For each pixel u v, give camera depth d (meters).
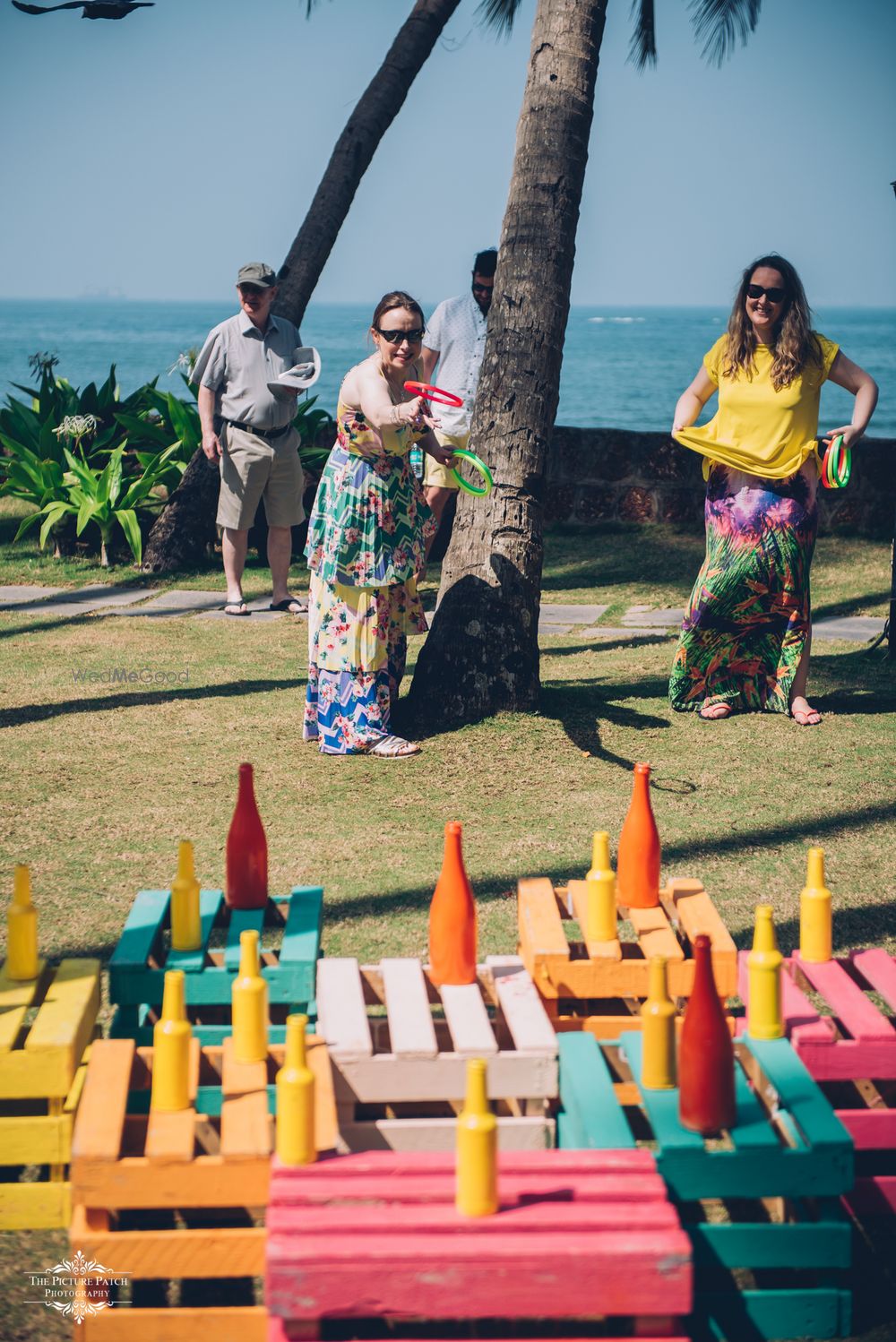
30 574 10.49
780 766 5.89
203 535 10.87
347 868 4.76
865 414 6.22
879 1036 2.88
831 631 8.66
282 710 6.84
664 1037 2.73
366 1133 2.74
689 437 6.40
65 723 6.61
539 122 6.33
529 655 6.58
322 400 45.62
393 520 5.85
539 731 6.33
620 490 12.09
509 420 6.39
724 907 4.39
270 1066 2.90
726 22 13.49
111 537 11.03
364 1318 2.39
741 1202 2.83
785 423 6.29
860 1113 2.86
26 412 12.44
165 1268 2.52
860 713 6.73
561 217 6.33
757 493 6.38
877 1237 2.85
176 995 2.70
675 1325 2.29
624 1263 2.25
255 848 3.48
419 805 5.43
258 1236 2.52
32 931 3.15
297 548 11.19
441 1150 2.74
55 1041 2.80
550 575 10.61
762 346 6.29
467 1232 2.30
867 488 11.38
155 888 4.57
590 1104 2.64
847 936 4.17
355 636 5.96
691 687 6.71
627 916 3.48
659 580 10.35
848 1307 2.55
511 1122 2.75
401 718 6.46
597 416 65.81
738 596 6.46
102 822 5.23
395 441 5.70
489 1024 2.89
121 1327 2.47
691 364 105.12
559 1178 2.43
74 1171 2.50
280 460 8.96
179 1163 2.52
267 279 8.56
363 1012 2.91
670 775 5.78
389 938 4.15
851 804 5.41
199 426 11.65
